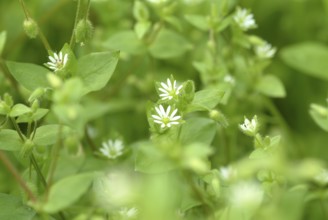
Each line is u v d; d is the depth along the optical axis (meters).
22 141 0.30
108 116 0.41
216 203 0.30
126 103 0.40
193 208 0.31
